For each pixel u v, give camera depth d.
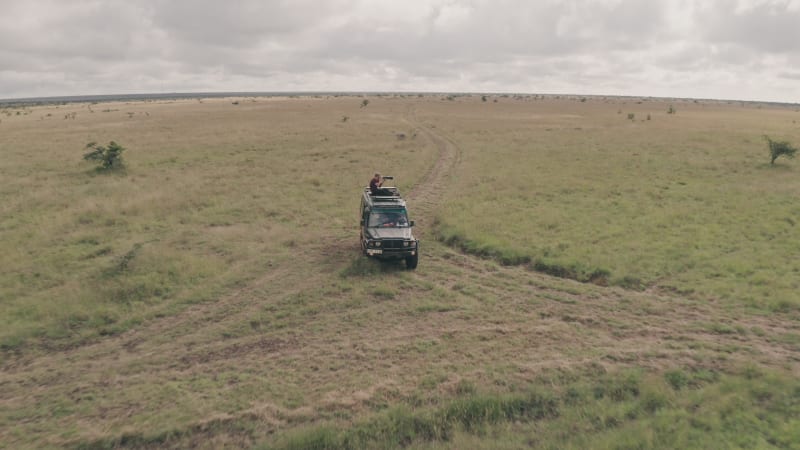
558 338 9.97
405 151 35.34
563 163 29.41
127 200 21.36
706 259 13.52
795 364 8.56
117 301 11.93
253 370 9.01
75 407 7.94
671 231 16.05
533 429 7.08
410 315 11.25
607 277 12.84
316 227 18.48
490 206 20.36
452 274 13.82
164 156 33.09
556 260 13.93
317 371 8.92
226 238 16.80
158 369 9.12
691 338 9.73
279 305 11.84
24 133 45.34
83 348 9.92
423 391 8.12
